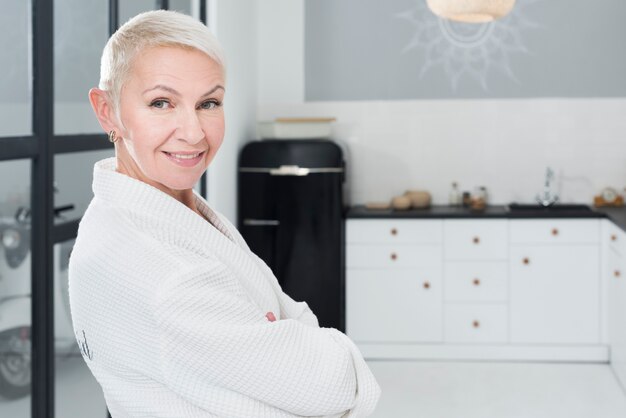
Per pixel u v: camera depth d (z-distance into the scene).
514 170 6.10
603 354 5.54
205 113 1.11
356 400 1.15
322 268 5.56
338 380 1.10
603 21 6.01
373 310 5.68
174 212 1.15
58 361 2.97
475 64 6.09
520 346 5.61
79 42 3.14
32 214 2.73
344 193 5.74
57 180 2.97
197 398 1.09
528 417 4.52
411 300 5.65
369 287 5.67
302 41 6.21
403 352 5.68
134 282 1.08
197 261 1.11
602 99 6.03
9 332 2.58
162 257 1.09
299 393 1.09
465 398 4.86
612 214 5.39
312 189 5.52
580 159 6.06
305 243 5.55
